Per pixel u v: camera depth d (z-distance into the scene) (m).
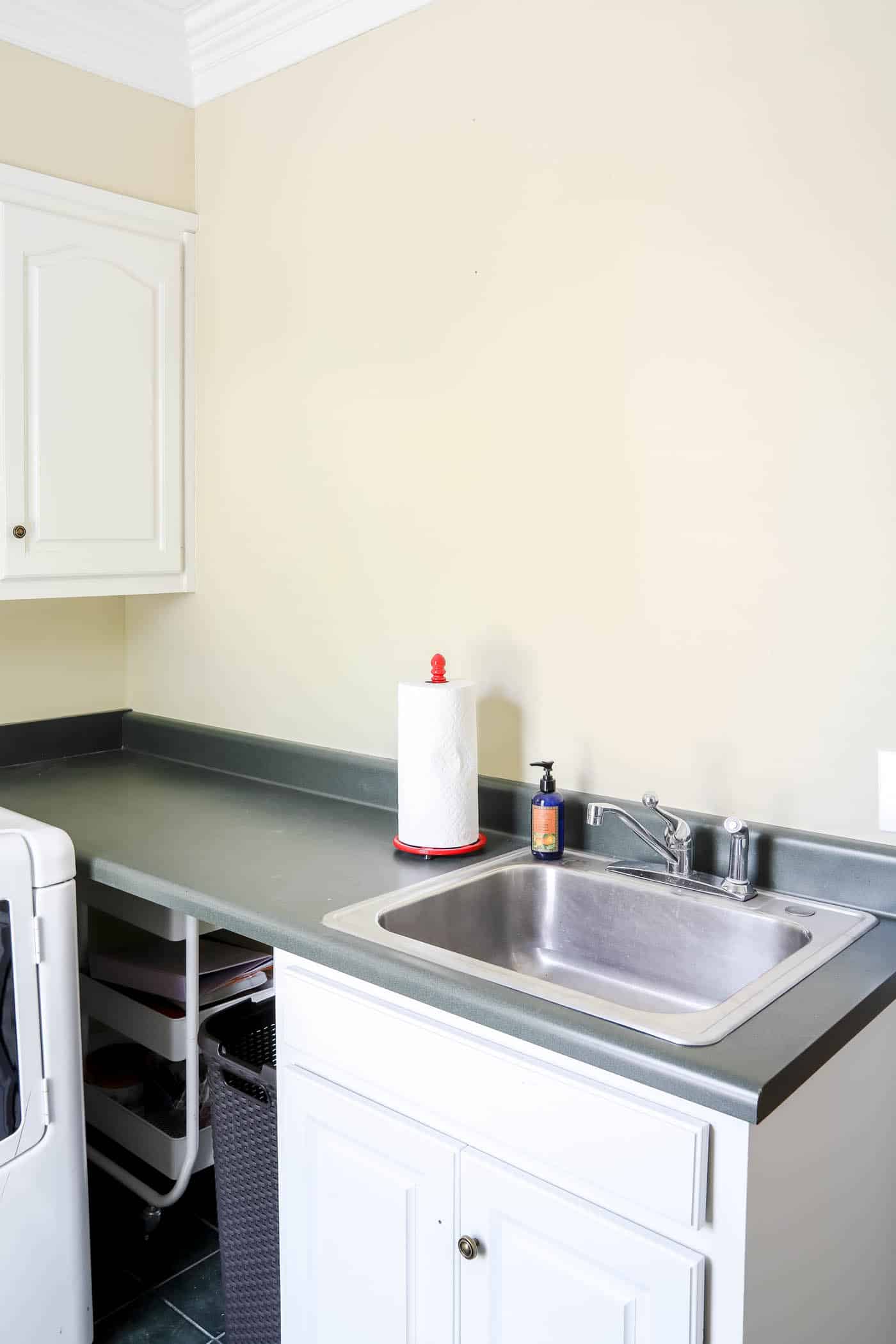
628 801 1.84
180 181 2.52
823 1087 1.23
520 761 2.01
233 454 2.50
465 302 2.01
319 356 2.29
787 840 1.64
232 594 2.54
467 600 2.06
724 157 1.64
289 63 2.29
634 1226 1.16
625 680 1.83
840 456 1.56
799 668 1.63
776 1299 1.18
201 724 2.66
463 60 1.98
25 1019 1.71
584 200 1.82
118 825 2.07
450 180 2.02
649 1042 1.15
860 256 1.51
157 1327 1.94
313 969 1.51
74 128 2.32
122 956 2.28
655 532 1.77
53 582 2.33
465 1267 1.32
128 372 2.41
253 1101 1.74
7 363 2.19
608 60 1.77
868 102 1.49
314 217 2.27
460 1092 1.31
